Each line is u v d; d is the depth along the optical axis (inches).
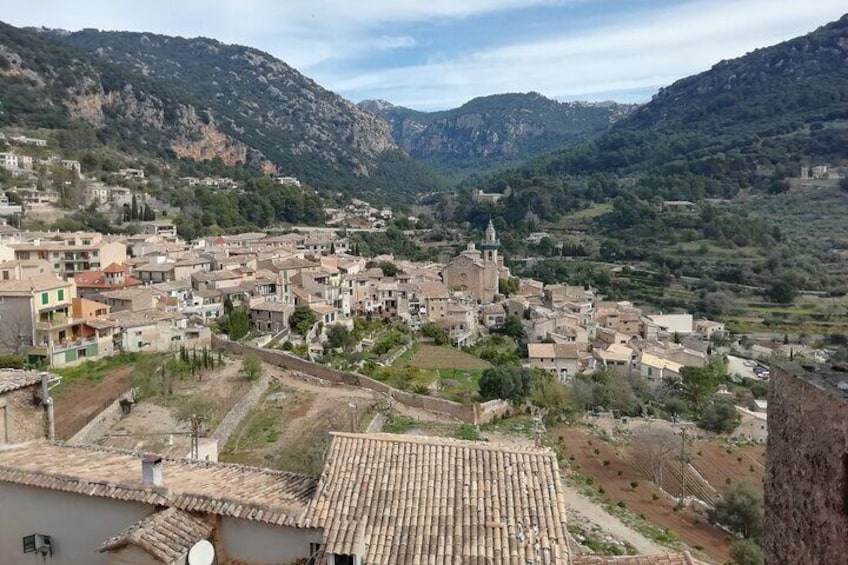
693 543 1995.6
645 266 6742.1
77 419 2004.2
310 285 4338.1
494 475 733.3
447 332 4429.1
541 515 676.7
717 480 2647.6
